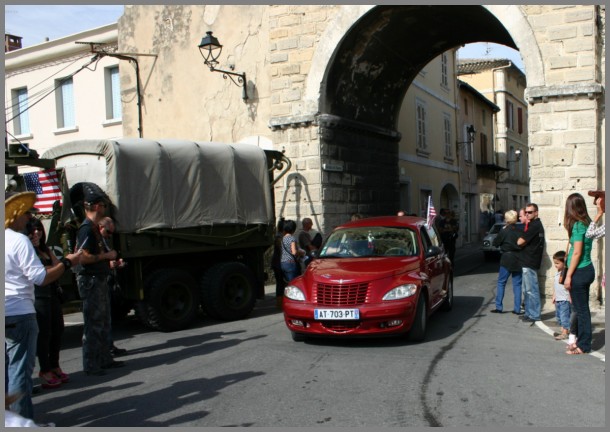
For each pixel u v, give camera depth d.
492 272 16.08
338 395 5.27
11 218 4.41
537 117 10.42
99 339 6.35
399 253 8.09
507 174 37.59
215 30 15.41
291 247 10.12
